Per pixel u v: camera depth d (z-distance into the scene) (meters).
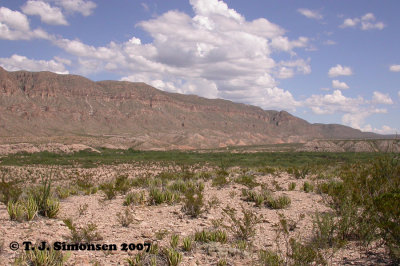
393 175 8.44
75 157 106.81
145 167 76.81
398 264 5.42
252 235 7.42
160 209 10.74
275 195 13.34
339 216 8.74
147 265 5.58
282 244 6.86
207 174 22.92
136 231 7.75
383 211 6.28
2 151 106.25
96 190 16.11
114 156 119.38
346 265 5.52
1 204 10.56
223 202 12.12
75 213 9.82
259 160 102.25
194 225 8.53
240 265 5.61
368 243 6.35
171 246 6.48
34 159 90.31
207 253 6.29
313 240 6.89
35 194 9.71
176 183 16.41
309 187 14.73
